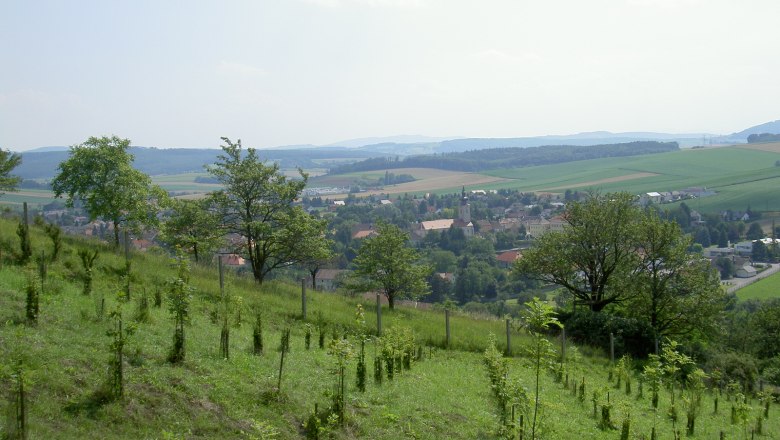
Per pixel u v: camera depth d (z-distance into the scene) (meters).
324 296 32.03
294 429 10.98
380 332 24.55
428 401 14.79
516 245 140.25
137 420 9.68
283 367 14.30
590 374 25.67
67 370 10.52
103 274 20.50
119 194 27.69
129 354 12.04
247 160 33.00
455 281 96.00
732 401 25.64
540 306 11.87
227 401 11.19
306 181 34.03
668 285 37.81
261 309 23.36
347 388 14.01
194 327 16.09
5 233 21.19
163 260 27.58
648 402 21.30
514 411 14.67
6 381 9.47
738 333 51.31
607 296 40.69
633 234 38.12
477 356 25.23
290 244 33.06
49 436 8.46
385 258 36.50
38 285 15.46
